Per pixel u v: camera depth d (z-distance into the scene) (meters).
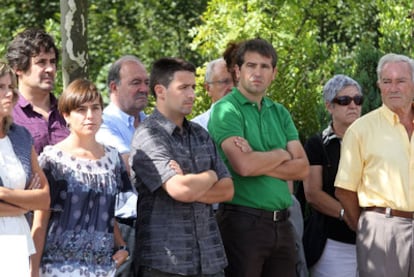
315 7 12.75
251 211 7.28
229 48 7.88
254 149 7.41
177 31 17.16
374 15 15.09
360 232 7.44
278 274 7.39
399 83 7.35
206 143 7.04
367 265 7.38
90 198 6.48
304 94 10.70
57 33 13.70
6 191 6.12
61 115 7.27
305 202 8.79
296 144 7.59
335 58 12.59
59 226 6.44
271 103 7.68
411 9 12.75
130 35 17.11
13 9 16.88
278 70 10.87
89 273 6.43
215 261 6.85
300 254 7.98
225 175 6.97
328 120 10.14
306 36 12.19
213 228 6.96
